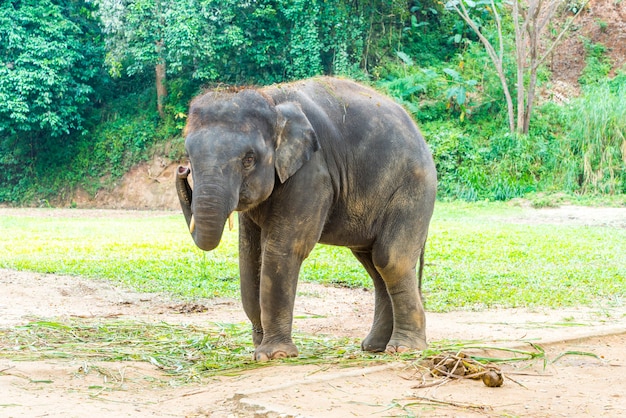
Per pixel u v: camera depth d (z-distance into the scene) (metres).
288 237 5.83
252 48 32.22
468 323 8.16
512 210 25.47
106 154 34.09
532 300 9.76
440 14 35.75
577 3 35.84
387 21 34.94
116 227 21.45
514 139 29.19
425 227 6.53
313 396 4.67
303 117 5.76
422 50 35.03
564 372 5.52
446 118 31.78
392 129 6.38
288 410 4.28
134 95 35.66
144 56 31.89
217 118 5.50
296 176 5.80
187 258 14.02
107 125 34.75
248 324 7.93
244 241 6.27
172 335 7.09
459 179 28.91
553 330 7.62
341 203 6.20
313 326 8.16
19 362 5.71
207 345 6.57
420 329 6.43
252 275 6.29
